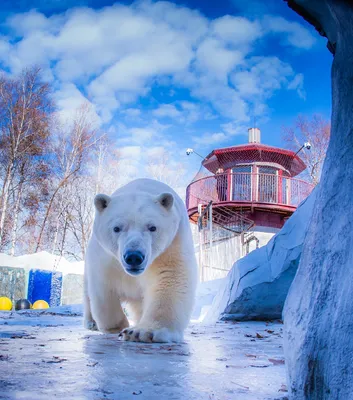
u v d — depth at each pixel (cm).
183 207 464
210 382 214
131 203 397
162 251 393
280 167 2352
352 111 151
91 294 445
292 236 752
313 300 148
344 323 129
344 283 135
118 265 421
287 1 177
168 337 375
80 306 1142
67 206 3053
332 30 170
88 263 449
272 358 306
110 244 394
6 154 2858
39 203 3080
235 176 2262
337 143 159
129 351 316
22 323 652
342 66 158
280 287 741
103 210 413
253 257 801
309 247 163
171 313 393
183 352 325
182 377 225
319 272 150
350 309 128
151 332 373
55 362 258
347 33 153
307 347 142
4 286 1800
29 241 3031
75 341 374
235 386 206
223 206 2180
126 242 361
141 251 351
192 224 2594
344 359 126
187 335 496
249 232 2197
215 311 853
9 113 2888
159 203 404
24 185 3041
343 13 152
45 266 1980
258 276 755
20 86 2928
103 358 279
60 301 1966
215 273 2031
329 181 160
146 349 330
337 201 152
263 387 205
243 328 626
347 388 122
